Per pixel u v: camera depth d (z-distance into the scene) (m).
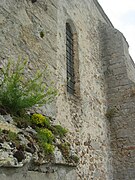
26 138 3.22
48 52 5.36
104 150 7.78
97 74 8.93
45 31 5.49
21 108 3.71
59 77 6.02
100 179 6.98
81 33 8.41
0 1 4.34
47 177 3.29
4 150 2.73
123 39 10.06
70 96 6.57
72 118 6.31
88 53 8.62
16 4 4.74
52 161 3.41
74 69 7.50
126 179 7.78
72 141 6.00
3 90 3.59
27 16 4.99
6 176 2.69
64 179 3.62
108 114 8.80
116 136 8.47
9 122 3.33
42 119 4.07
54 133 4.18
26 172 2.97
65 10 7.62
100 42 10.16
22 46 4.56
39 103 3.96
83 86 7.46
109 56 9.82
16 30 4.53
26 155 2.96
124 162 8.04
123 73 9.29
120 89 9.09
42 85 4.73
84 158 6.38
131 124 8.41
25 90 3.95
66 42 7.61
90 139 7.03
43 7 5.75
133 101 8.68
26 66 4.48
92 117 7.56
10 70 4.06
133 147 8.08
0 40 4.08
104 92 9.10
